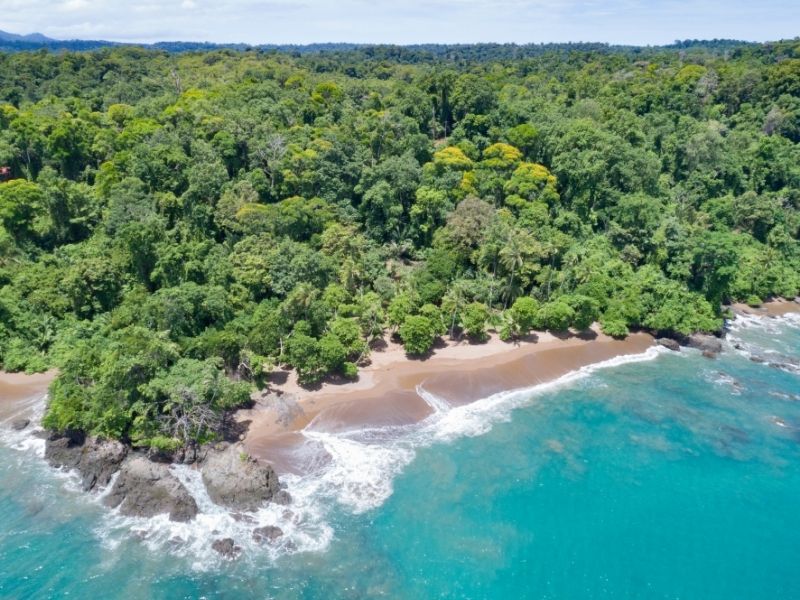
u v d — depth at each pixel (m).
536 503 69.00
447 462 75.19
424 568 59.91
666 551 63.28
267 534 62.22
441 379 92.06
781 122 173.12
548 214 126.56
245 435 76.56
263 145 126.00
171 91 179.12
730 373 100.75
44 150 126.25
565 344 105.44
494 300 111.19
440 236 119.50
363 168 129.00
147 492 65.06
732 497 71.19
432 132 163.00
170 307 85.81
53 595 54.53
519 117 158.62
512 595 57.62
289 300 90.56
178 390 70.06
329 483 70.44
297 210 114.38
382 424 81.38
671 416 87.31
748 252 135.88
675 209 136.00
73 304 95.69
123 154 121.38
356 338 93.00
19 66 190.75
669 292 111.38
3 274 96.25
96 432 69.94
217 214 111.81
